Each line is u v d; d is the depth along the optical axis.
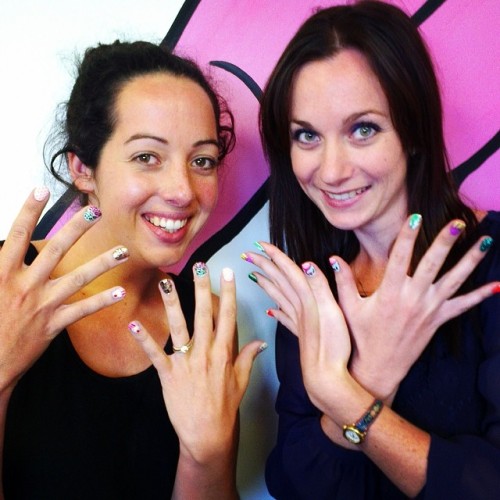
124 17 0.87
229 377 0.65
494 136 0.91
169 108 0.67
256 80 0.90
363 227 0.73
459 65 0.90
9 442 0.67
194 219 0.72
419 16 0.89
